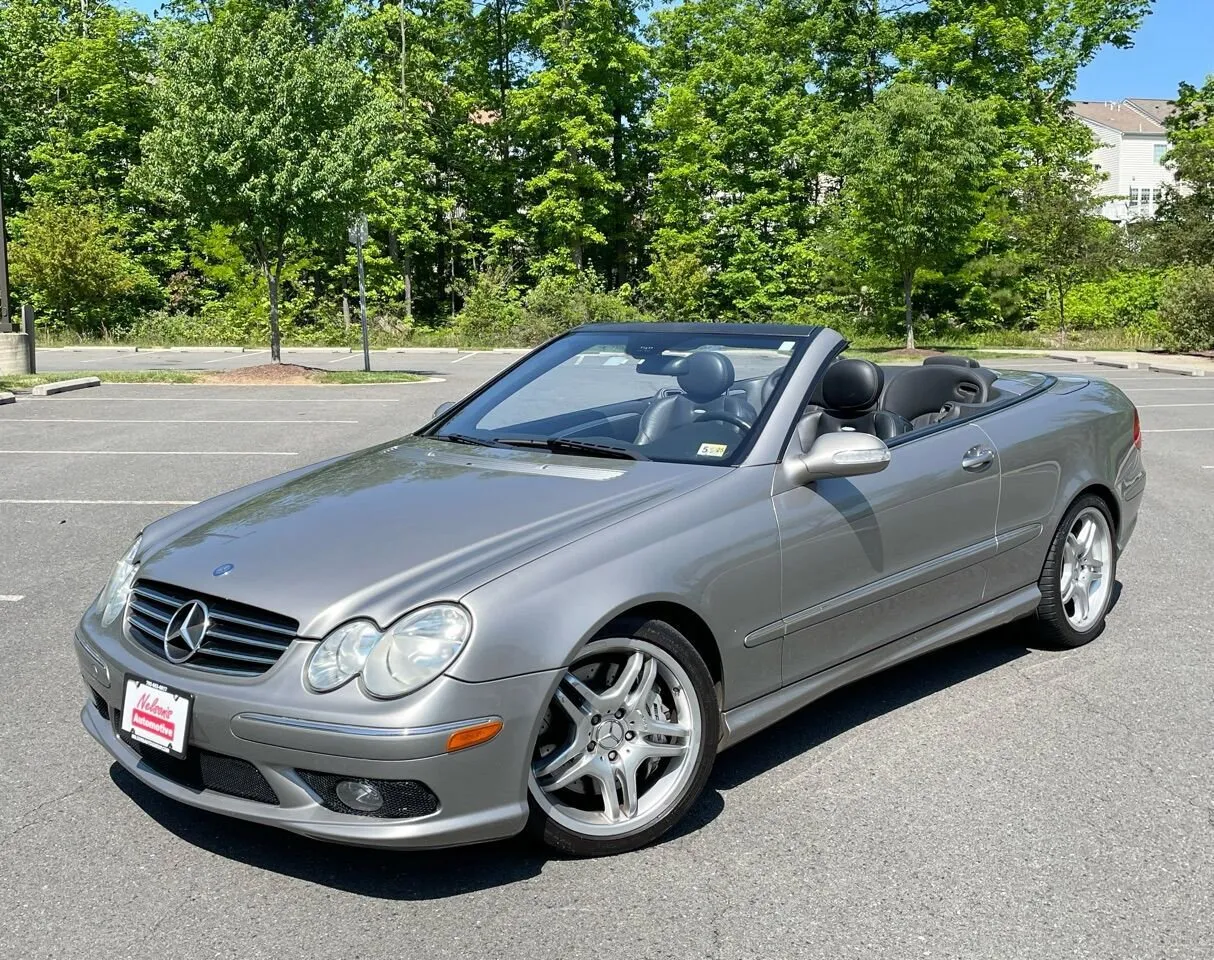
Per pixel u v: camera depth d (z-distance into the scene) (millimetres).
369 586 2926
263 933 2750
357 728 2699
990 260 35500
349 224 20281
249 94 19156
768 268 43781
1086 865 3072
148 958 2646
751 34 45688
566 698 2998
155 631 3107
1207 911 2840
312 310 39250
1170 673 4648
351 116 19969
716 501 3430
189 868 3074
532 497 3434
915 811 3404
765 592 3471
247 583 3021
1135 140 83750
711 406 3949
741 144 44188
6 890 2959
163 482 9273
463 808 2803
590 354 4535
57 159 40594
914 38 45000
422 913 2838
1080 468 4840
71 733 4043
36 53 42188
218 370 22125
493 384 4668
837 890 2941
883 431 4602
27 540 7148
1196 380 21078
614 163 47688
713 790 3572
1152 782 3607
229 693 2840
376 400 16141
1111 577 5164
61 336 35125
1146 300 39375
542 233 45844
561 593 2957
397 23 42250
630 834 3127
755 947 2676
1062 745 3904
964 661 4820
